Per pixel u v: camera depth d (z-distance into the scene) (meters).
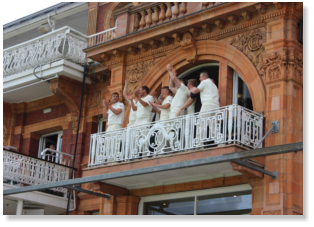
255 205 13.70
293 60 14.03
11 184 17.28
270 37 14.41
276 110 13.91
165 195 15.70
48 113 20.39
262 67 14.51
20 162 17.45
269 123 13.95
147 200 16.02
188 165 11.96
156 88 16.67
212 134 14.11
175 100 15.02
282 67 14.02
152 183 15.73
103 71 18.41
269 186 13.49
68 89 18.91
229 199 14.55
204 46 15.77
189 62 16.08
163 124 14.99
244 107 14.91
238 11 14.93
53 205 17.73
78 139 19.02
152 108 15.88
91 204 17.91
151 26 16.42
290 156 13.47
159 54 16.69
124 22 17.30
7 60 19.64
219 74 15.44
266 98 14.24
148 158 14.73
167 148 14.39
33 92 20.08
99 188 15.58
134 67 17.08
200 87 14.39
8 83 19.48
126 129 15.45
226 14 15.11
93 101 19.03
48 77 18.75
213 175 14.74
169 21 15.91
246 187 14.30
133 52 17.00
